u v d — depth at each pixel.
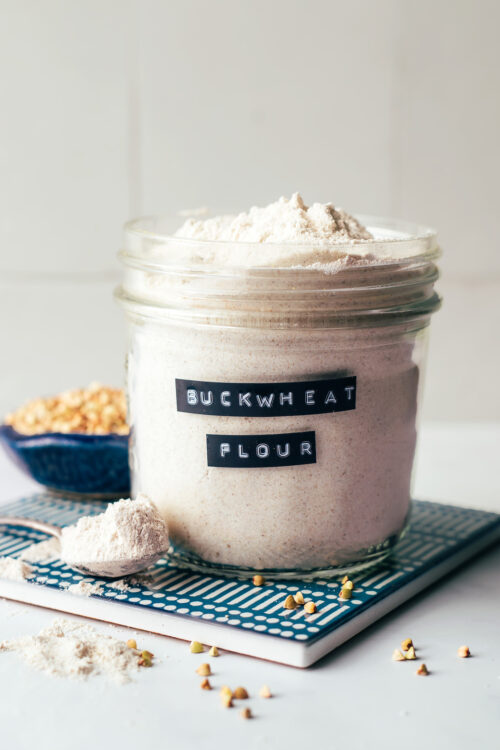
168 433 0.35
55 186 0.70
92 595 0.34
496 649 0.33
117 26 0.67
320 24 0.67
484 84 0.68
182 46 0.67
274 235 0.36
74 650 0.32
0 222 0.70
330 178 0.69
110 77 0.68
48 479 0.43
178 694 0.31
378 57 0.68
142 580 0.35
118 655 0.32
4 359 0.73
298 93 0.68
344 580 0.35
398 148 0.69
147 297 0.35
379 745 0.29
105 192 0.70
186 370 0.35
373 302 0.34
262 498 0.35
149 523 0.35
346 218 0.37
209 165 0.69
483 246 0.71
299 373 0.34
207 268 0.34
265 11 0.67
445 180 0.70
